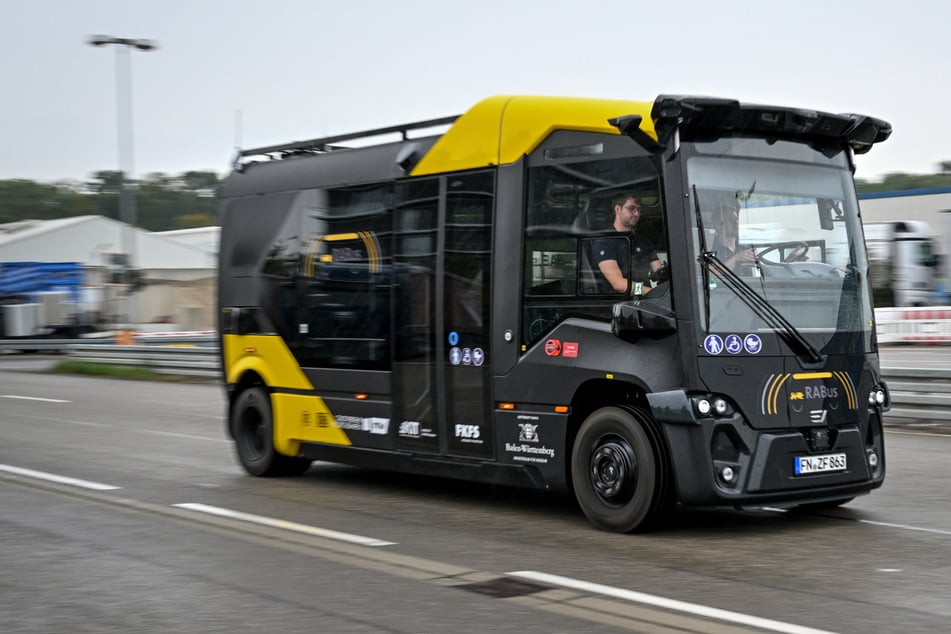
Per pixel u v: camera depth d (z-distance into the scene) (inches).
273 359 403.9
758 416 282.8
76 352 1127.6
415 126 358.0
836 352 298.7
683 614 208.5
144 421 610.2
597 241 297.9
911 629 197.2
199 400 757.9
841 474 295.7
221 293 432.5
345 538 287.9
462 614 210.4
